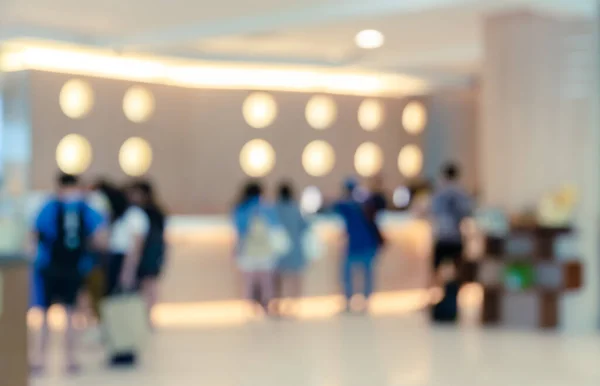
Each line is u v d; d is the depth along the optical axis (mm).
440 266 11438
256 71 15148
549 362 8539
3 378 4719
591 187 10727
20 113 13547
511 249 11117
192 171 14969
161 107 14688
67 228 7953
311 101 15805
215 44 13492
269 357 8828
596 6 10578
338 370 8148
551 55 10781
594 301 10828
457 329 10742
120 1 10789
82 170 13938
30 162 13414
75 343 9578
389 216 13453
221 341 9820
